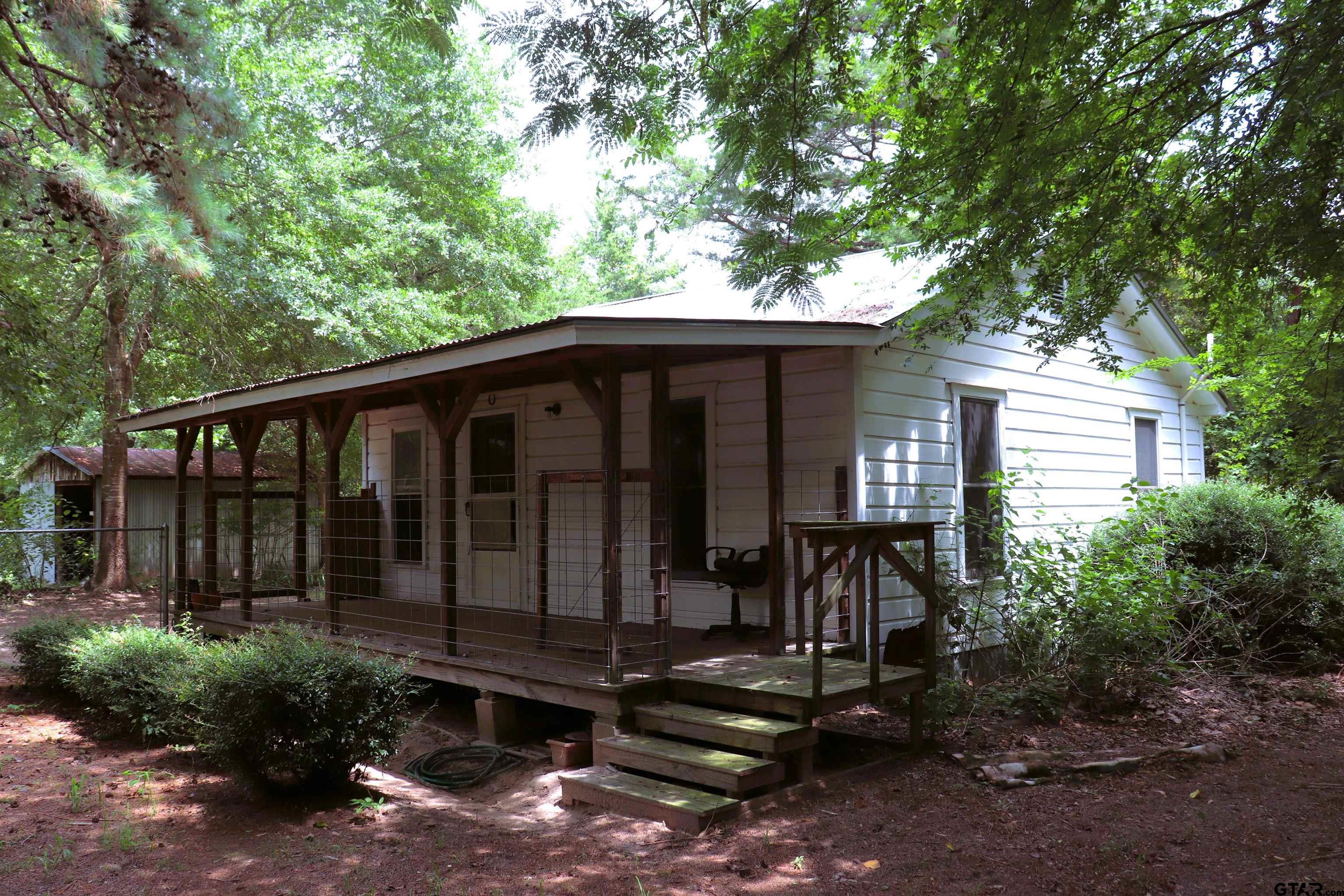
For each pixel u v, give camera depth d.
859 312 8.02
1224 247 5.63
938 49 6.88
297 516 11.56
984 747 6.55
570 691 6.33
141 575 19.09
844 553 7.02
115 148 8.19
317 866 4.55
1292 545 9.55
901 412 8.29
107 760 6.42
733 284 5.71
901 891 4.20
